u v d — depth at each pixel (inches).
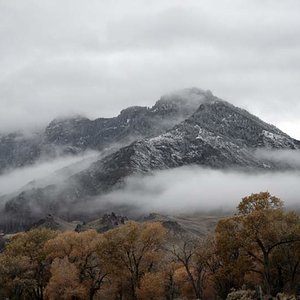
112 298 3774.6
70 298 3641.7
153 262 3678.6
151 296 3368.6
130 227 3644.2
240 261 2945.4
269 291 2699.3
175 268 3791.8
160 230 3634.4
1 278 3757.4
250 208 3088.1
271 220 2871.6
